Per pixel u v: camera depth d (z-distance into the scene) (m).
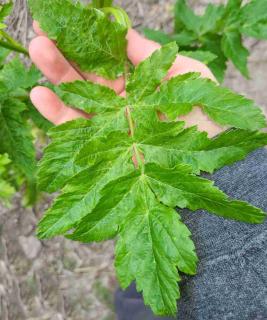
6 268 0.63
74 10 0.26
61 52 0.27
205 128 0.30
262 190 0.27
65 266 0.61
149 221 0.24
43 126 0.39
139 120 0.26
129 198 0.24
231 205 0.23
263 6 0.39
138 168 0.24
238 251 0.26
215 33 0.42
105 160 0.25
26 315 0.61
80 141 0.26
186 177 0.23
